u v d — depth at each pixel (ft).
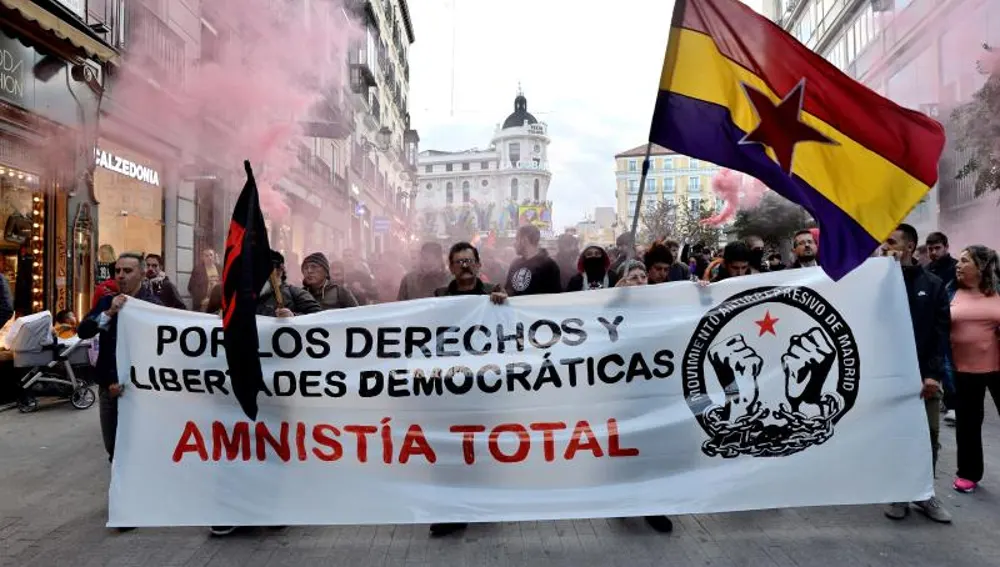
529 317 13.56
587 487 13.21
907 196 12.20
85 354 25.41
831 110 12.66
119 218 36.45
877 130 12.43
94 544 12.85
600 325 13.51
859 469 13.28
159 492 13.16
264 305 14.82
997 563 11.74
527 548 12.54
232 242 12.26
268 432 13.25
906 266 14.61
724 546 12.57
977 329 14.94
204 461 13.23
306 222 76.95
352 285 29.50
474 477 13.25
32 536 13.25
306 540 13.01
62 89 29.78
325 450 13.24
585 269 17.30
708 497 13.08
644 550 12.41
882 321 13.51
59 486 16.37
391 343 13.44
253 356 12.05
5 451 19.44
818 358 13.46
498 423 13.30
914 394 13.41
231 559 12.13
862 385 13.43
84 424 22.80
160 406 13.33
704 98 13.17
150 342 13.38
